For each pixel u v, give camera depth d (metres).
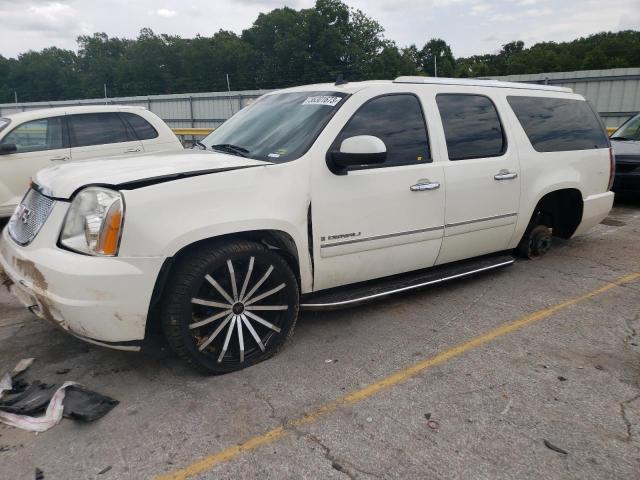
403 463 2.34
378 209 3.53
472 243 4.27
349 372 3.11
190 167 3.01
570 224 5.36
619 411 2.75
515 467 2.32
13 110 29.62
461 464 2.34
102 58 76.81
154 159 3.29
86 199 2.71
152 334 3.58
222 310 2.99
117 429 2.56
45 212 2.88
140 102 25.27
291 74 56.81
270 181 3.08
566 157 4.87
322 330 3.69
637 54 64.50
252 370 3.12
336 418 2.66
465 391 2.92
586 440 2.51
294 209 3.14
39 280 2.70
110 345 2.75
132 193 2.67
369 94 3.61
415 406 2.77
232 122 4.24
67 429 2.56
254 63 66.00
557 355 3.36
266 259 3.05
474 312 4.03
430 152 3.84
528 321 3.87
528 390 2.94
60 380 3.01
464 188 4.02
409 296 4.35
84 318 2.60
